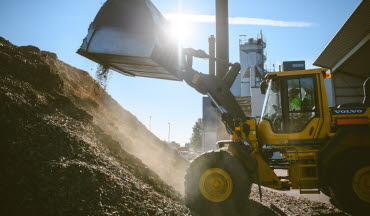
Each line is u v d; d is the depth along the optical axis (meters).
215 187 4.77
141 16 5.52
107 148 5.28
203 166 4.87
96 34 5.59
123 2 5.57
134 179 4.64
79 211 3.37
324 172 4.95
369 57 19.91
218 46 11.04
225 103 5.77
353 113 5.33
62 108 5.68
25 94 5.18
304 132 5.38
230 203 4.65
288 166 5.32
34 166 3.81
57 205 3.40
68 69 9.16
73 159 4.18
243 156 5.01
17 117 4.50
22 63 5.82
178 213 4.17
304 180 5.08
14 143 4.05
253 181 5.18
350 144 4.85
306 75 5.55
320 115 5.36
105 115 8.03
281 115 5.57
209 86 5.79
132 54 5.39
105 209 3.52
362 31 17.58
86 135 5.11
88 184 3.76
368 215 4.60
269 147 5.68
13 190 3.49
